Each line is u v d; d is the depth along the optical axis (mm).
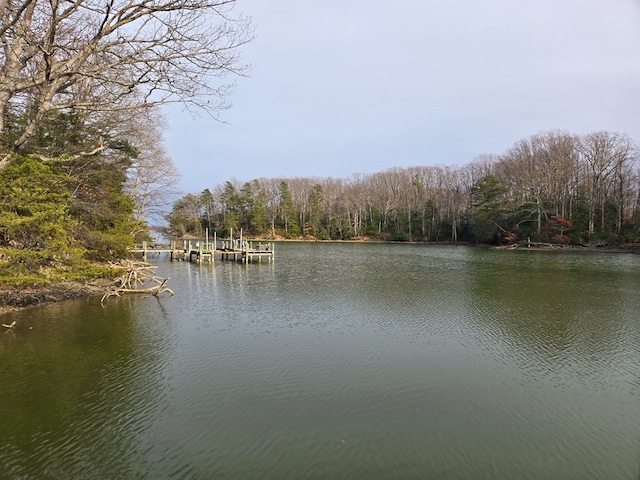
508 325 13273
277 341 11453
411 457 6039
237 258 38750
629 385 8695
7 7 9102
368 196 79125
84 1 9289
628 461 5996
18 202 10586
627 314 14758
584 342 11531
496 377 9062
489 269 28859
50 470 5664
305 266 31688
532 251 46406
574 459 6047
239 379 8781
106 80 10031
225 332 12328
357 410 7461
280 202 79812
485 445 6379
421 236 71062
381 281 23062
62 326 12727
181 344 11109
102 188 20281
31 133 10383
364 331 12539
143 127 25047
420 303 16719
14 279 11227
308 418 7148
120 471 5656
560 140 54656
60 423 6922
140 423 6938
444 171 80375
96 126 18250
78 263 13477
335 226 76062
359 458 6004
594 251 44844
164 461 5895
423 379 8891
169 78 10492
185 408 7469
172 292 18469
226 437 6535
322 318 14156
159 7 9711
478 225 58062
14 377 8797
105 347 10797
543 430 6859
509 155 64312
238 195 79188
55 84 9977
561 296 18234
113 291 17750
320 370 9328
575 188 53469
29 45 9891
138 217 34000
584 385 8688
